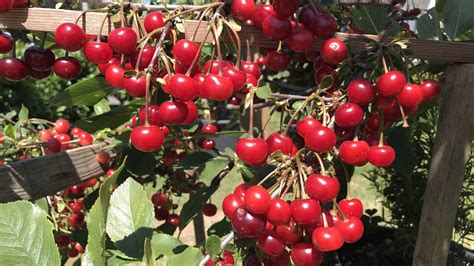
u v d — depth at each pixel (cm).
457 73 48
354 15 54
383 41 42
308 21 41
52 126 84
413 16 77
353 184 155
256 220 32
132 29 38
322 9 43
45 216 26
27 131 80
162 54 35
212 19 36
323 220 33
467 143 48
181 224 53
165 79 35
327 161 36
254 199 31
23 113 78
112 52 38
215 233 55
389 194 80
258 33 42
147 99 34
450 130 48
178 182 75
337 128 41
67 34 36
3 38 39
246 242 34
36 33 42
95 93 50
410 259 75
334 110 40
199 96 35
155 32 36
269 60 44
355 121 37
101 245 26
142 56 37
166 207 76
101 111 80
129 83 36
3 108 198
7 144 72
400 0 44
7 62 40
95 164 64
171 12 37
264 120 87
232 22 39
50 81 211
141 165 64
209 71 36
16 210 25
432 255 50
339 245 32
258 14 40
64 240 73
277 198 32
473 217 82
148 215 36
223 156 57
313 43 44
